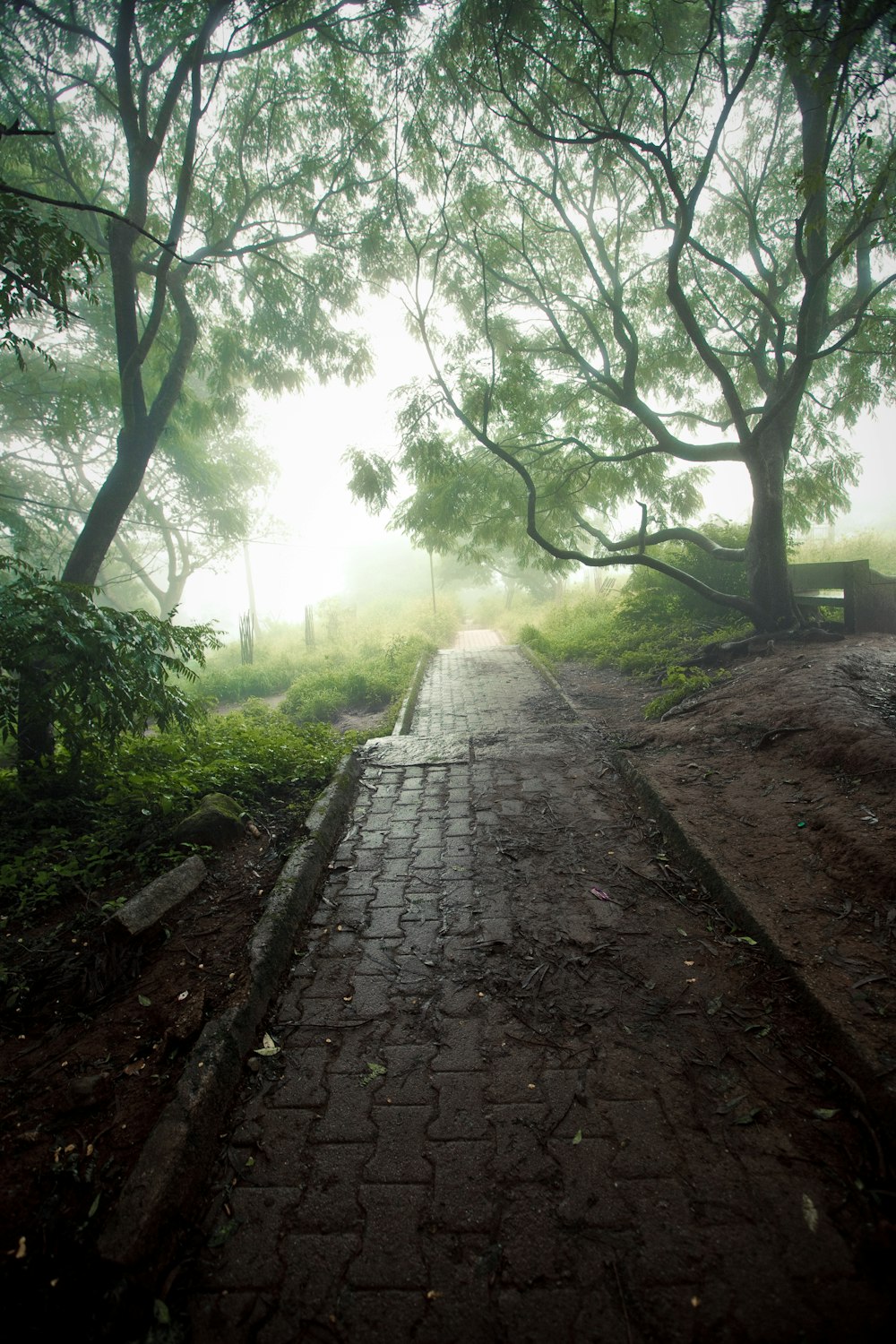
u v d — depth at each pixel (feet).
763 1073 7.21
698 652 28.58
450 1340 4.92
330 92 27.94
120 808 14.06
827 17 18.17
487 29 20.42
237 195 30.14
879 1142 6.21
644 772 15.33
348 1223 5.86
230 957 9.22
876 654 20.98
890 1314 4.90
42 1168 6.10
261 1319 5.13
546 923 10.34
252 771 16.38
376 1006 8.71
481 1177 6.23
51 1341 4.82
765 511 26.35
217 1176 6.40
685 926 10.00
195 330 26.96
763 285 30.42
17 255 11.28
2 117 25.43
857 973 8.07
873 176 24.57
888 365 29.19
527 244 32.19
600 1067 7.45
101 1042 7.77
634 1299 5.12
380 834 13.94
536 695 30.68
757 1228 5.61
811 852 10.78
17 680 13.67
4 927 10.17
